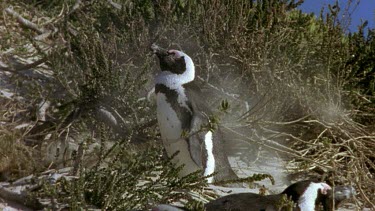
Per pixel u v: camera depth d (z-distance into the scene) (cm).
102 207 823
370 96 1263
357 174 1033
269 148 1143
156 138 1120
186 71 1039
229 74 1271
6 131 1027
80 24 1404
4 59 1385
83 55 1222
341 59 1239
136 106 1164
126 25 1379
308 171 1116
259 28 1322
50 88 1169
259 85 1212
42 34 1538
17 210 838
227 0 1363
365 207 988
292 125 1202
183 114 1009
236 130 1163
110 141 1105
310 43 1325
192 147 990
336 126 1172
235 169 1113
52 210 823
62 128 1108
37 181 891
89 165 948
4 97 1202
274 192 1004
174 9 1383
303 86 1234
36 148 1041
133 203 829
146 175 867
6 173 930
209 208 766
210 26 1305
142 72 1175
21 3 1656
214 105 1184
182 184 877
